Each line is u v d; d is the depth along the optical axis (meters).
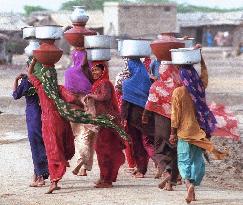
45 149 18.38
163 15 133.12
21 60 96.75
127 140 18.12
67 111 17.52
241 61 97.69
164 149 17.55
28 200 16.91
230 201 16.64
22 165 21.72
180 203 16.30
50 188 17.64
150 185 18.69
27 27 18.89
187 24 156.25
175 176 17.72
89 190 17.95
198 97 16.33
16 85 18.16
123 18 130.88
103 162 18.20
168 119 17.31
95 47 18.12
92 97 17.83
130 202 16.42
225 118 20.83
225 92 49.06
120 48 19.27
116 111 18.31
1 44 85.44
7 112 36.66
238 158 24.27
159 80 17.52
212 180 20.91
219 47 152.00
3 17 102.00
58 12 134.50
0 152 24.11
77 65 19.20
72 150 18.05
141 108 19.05
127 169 21.19
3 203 16.67
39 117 18.27
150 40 18.95
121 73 19.67
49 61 17.48
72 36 19.27
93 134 18.91
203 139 16.02
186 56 15.97
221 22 154.38
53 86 17.59
